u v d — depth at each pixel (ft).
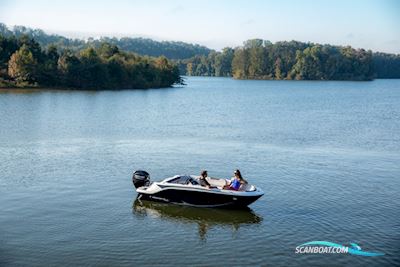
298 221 81.30
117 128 185.06
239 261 65.87
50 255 66.13
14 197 90.43
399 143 158.30
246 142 156.35
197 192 88.17
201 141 157.07
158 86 559.38
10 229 74.84
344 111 276.82
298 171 115.34
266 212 85.97
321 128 195.21
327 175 111.65
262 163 123.65
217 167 118.62
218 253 68.39
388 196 95.40
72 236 72.90
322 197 94.27
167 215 84.23
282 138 166.30
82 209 85.10
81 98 336.70
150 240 72.54
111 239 72.28
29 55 437.99
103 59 507.30
